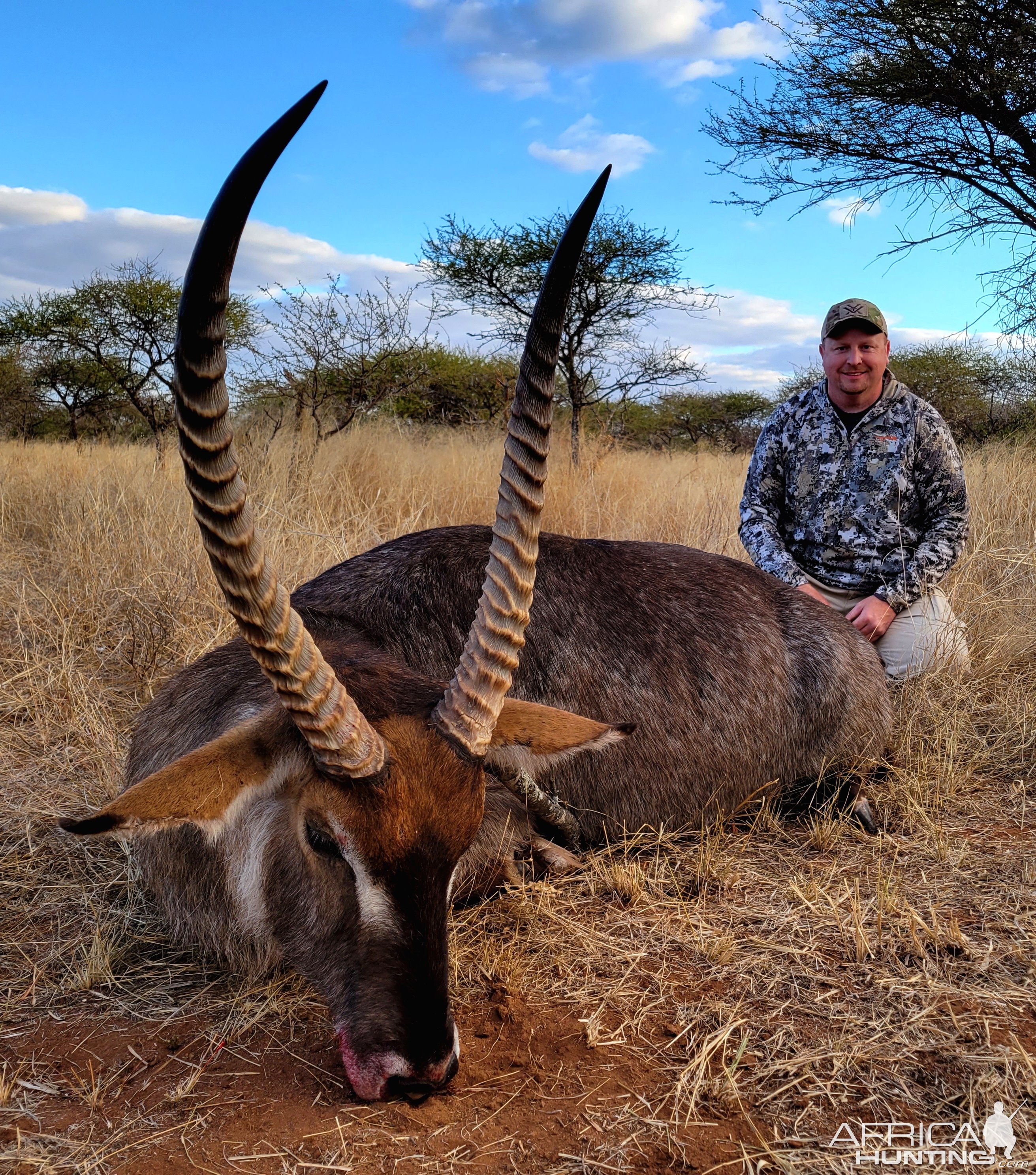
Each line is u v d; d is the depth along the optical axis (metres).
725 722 3.98
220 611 5.60
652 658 3.90
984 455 11.48
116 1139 2.25
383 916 2.28
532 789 3.27
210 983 2.92
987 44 11.24
